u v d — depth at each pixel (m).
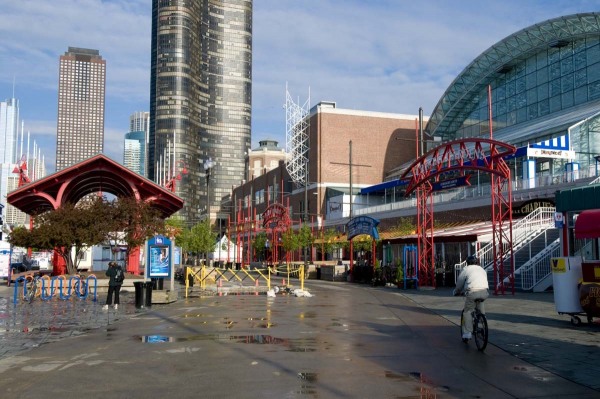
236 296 27.41
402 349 11.70
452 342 12.66
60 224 29.22
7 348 11.89
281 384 8.57
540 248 31.58
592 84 63.47
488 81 81.81
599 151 51.81
